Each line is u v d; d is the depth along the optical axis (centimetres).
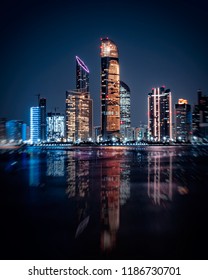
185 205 2139
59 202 2295
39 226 1608
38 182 3591
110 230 1520
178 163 6600
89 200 2370
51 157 9225
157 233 1466
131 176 4144
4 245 1319
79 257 1196
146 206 2112
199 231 1495
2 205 2195
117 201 2316
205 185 3209
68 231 1509
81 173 4619
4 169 5397
